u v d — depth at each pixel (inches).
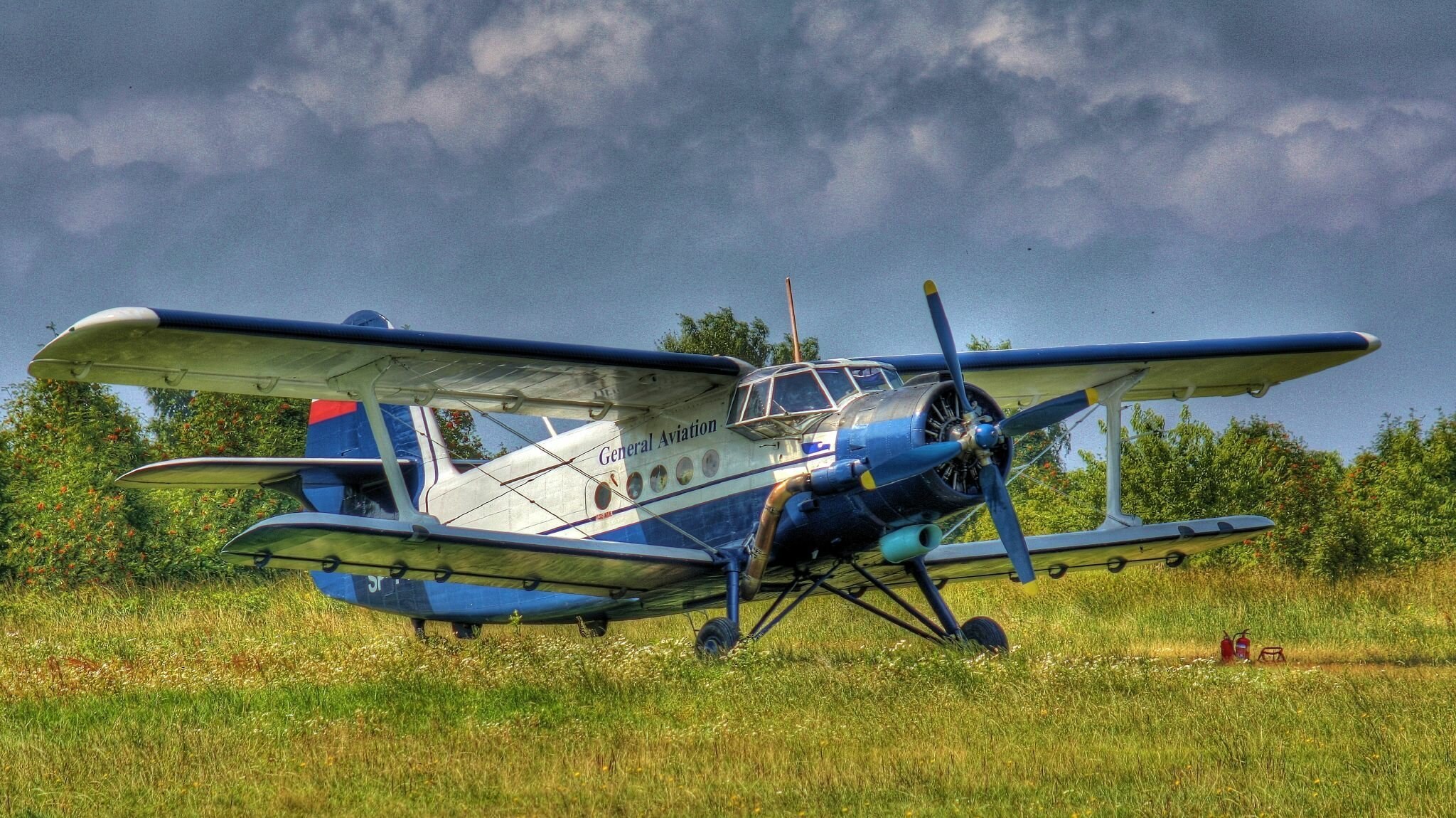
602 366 624.1
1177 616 879.1
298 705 478.6
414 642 681.0
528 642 705.0
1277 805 301.7
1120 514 747.4
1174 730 400.2
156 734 410.0
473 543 592.1
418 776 347.6
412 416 884.6
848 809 305.0
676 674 518.6
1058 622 903.7
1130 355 724.0
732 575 642.8
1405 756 355.3
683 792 322.7
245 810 314.0
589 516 742.5
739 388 658.2
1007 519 603.5
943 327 609.0
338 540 575.2
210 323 524.7
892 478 589.0
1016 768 346.3
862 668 523.2
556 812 307.0
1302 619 845.8
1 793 332.8
